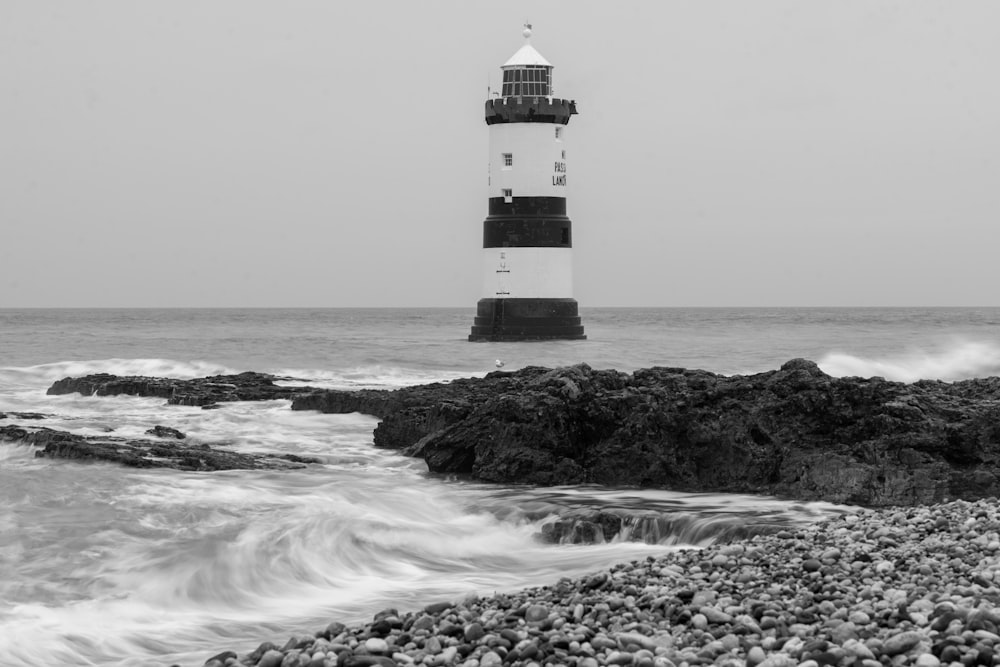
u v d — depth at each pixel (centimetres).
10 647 1859
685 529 2788
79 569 2319
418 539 2741
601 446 3525
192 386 5697
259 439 4291
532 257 9006
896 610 1408
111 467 3406
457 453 3638
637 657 1305
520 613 1572
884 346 9231
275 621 2086
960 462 3120
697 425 3416
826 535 2019
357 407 4916
